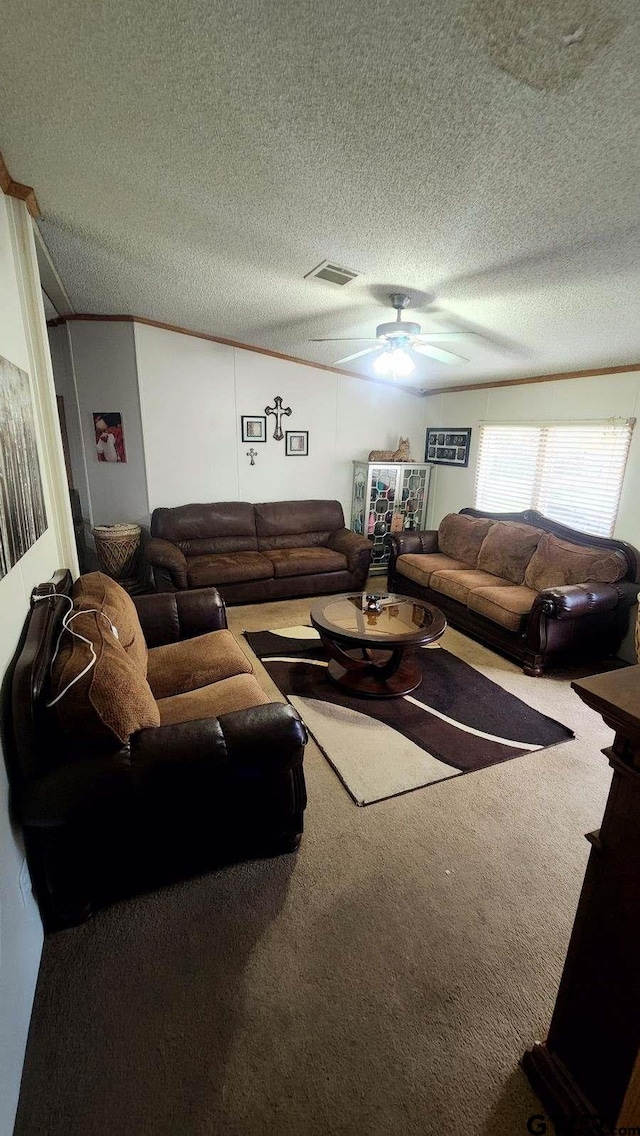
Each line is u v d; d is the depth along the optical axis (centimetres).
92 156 188
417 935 159
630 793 94
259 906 168
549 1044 120
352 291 303
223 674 238
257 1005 139
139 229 254
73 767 146
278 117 154
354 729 269
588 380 385
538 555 390
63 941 155
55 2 118
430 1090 121
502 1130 114
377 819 207
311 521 539
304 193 198
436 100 137
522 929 162
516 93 129
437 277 263
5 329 185
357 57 126
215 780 158
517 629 341
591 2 100
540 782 231
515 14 106
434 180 177
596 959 104
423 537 506
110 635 185
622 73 118
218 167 188
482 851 192
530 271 241
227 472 519
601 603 329
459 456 538
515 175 167
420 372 503
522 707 295
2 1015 109
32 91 150
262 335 446
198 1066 125
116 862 161
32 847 151
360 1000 141
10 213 214
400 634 287
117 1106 117
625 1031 97
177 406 479
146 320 445
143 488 487
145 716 160
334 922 163
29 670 142
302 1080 123
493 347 379
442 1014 138
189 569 435
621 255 211
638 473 352
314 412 544
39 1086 121
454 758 246
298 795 181
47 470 255
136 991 142
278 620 422
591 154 150
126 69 140
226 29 123
